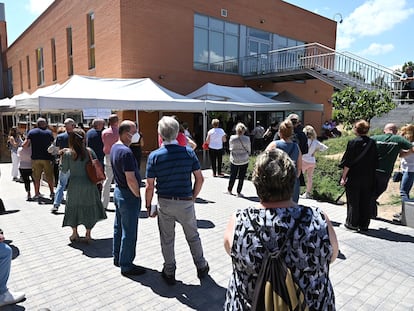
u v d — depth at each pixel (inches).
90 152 186.5
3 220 232.2
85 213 185.0
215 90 589.6
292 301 57.1
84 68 733.3
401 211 224.4
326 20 987.3
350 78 634.2
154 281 144.7
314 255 61.3
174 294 134.2
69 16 780.0
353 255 170.9
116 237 157.6
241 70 788.0
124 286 140.6
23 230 211.3
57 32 855.7
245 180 379.2
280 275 58.9
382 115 509.0
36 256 171.0
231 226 68.2
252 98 631.8
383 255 170.7
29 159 287.1
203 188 339.9
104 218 191.9
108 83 482.6
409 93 559.5
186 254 172.9
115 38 609.6
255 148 593.3
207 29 717.9
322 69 668.7
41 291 136.6
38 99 344.2
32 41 1046.4
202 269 145.8
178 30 665.0
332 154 453.4
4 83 1443.2
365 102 486.3
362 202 202.4
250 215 65.0
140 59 618.2
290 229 61.4
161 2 636.7
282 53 848.9
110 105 392.2
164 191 134.2
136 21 609.0
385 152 209.0
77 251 177.8
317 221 63.4
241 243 63.3
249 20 791.7
